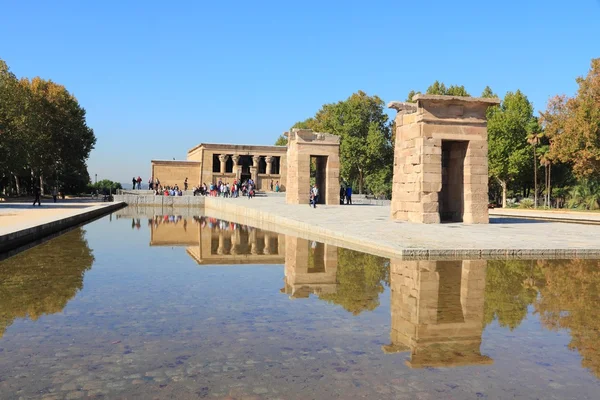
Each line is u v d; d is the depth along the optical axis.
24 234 16.41
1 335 6.16
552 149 46.19
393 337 6.13
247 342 5.90
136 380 4.71
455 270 10.87
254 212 31.67
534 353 5.55
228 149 67.81
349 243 16.23
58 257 13.60
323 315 7.22
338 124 66.19
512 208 50.56
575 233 17.70
